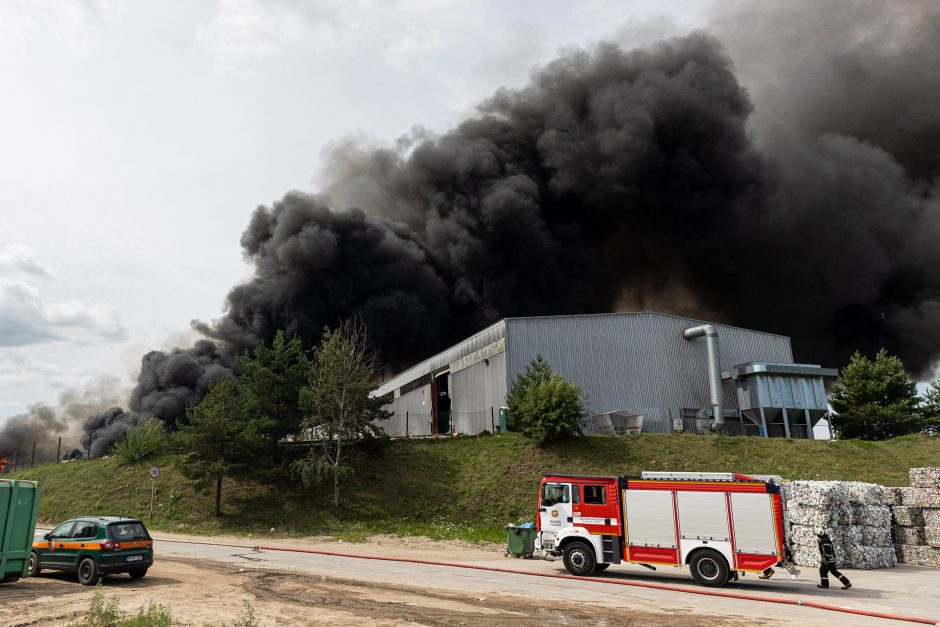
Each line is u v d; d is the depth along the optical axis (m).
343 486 32.88
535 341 41.59
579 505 18.16
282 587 15.08
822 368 44.28
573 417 35.66
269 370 34.44
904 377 44.12
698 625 11.54
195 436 30.38
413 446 37.53
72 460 42.38
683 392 43.97
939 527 21.88
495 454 35.12
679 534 16.94
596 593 14.83
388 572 17.89
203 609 12.33
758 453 34.62
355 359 35.00
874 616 12.83
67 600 13.20
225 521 29.84
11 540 15.26
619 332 43.66
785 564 16.06
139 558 16.16
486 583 16.06
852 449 35.47
